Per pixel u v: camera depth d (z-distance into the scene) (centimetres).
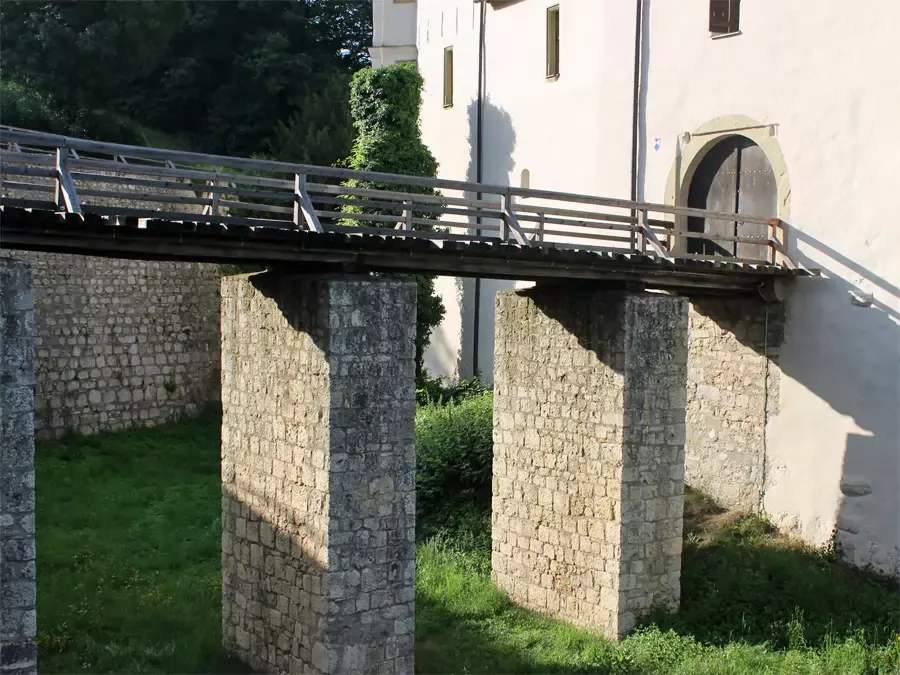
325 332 824
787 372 1297
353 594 845
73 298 1738
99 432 1775
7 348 676
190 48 2914
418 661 973
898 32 1162
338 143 2589
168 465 1639
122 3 2525
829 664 973
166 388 1903
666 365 1084
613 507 1064
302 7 3047
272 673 916
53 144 734
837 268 1235
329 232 823
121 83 2692
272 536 916
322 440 834
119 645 952
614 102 1550
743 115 1343
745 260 1261
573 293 1108
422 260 923
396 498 866
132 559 1207
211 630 1010
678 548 1109
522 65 1781
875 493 1200
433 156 2055
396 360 860
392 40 2225
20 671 685
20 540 685
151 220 732
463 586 1200
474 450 1456
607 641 1057
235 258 817
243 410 964
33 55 2470
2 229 693
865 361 1209
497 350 1217
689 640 1037
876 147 1191
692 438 1430
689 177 1430
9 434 678
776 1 1297
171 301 1916
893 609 1102
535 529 1166
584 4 1619
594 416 1086
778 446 1310
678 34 1435
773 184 1328
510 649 1027
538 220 1050
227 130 2892
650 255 1150
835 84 1231
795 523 1288
